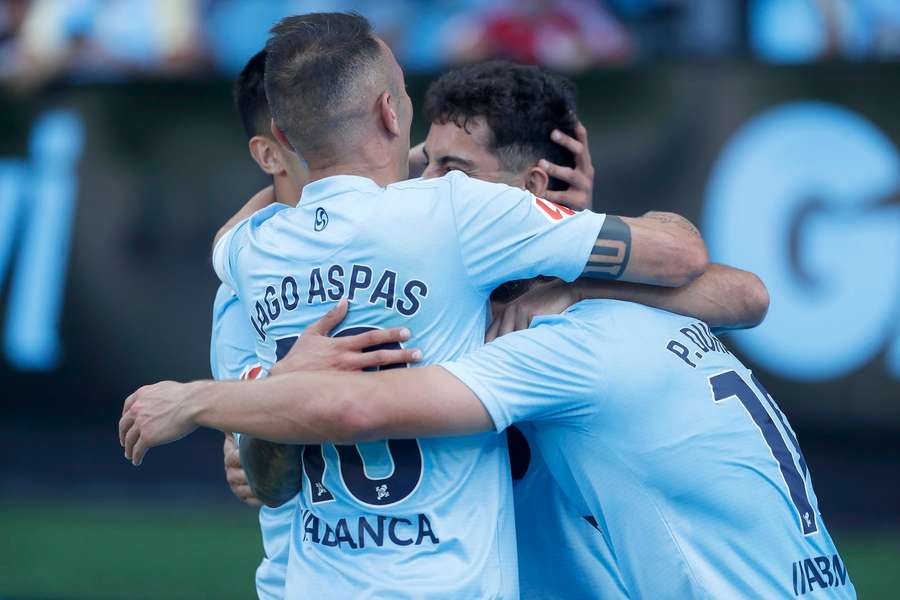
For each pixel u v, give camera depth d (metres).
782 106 19.38
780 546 7.41
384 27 22.58
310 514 7.44
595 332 7.34
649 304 7.75
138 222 21.59
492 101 8.26
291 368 6.93
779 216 19.25
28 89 22.17
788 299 19.12
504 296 7.87
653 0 22.05
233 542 19.25
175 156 21.53
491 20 22.22
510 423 7.05
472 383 6.90
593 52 22.11
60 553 18.55
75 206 21.78
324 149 7.30
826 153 19.14
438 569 6.91
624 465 7.33
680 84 19.75
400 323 7.04
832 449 19.06
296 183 8.51
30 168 22.02
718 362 7.75
